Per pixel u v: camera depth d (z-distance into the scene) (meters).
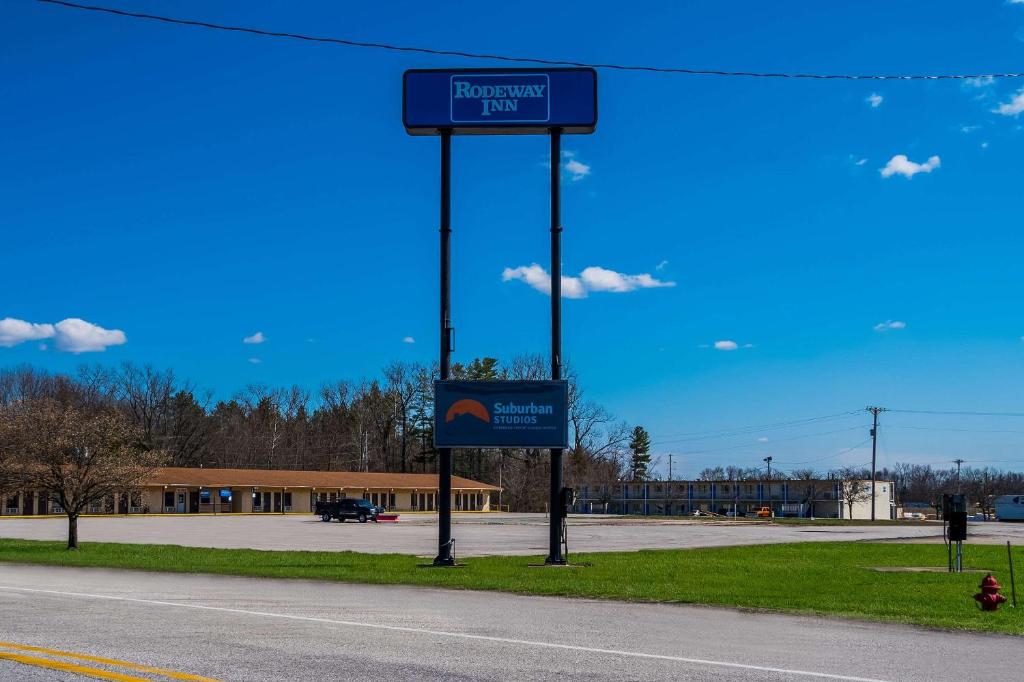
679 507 119.50
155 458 33.44
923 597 16.42
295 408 123.88
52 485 31.08
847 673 9.34
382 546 34.88
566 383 24.19
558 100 24.75
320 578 19.95
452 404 24.03
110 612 13.59
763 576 20.83
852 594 16.95
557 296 24.47
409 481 94.44
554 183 24.73
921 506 145.25
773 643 11.27
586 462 108.31
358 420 120.44
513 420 24.09
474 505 100.25
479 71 24.86
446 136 24.83
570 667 9.47
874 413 94.50
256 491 83.31
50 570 22.52
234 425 117.62
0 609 13.91
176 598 15.70
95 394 102.00
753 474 151.88
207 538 41.22
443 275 24.28
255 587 17.98
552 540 24.36
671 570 22.44
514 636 11.55
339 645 10.66
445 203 24.50
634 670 9.35
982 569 23.03
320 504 67.06
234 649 10.32
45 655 9.79
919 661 10.11
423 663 9.58
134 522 61.50
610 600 16.16
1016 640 11.70
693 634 11.99
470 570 22.16
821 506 112.06
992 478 151.00
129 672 8.91
